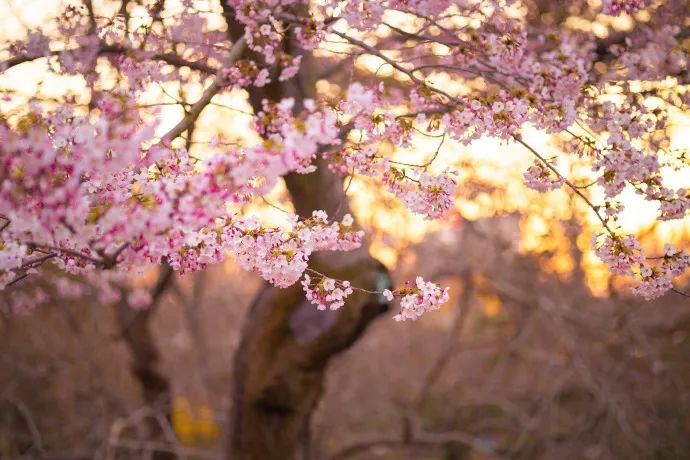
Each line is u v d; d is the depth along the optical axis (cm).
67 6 315
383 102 257
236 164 186
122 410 781
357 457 919
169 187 189
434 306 227
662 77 294
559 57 254
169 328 1011
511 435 780
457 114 237
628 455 716
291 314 481
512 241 740
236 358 520
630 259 236
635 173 235
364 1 248
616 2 258
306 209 420
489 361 885
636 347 730
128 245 195
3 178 172
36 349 773
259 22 262
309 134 183
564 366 757
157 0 313
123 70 274
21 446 764
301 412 511
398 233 694
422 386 846
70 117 200
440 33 333
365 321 468
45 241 190
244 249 221
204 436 907
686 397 696
